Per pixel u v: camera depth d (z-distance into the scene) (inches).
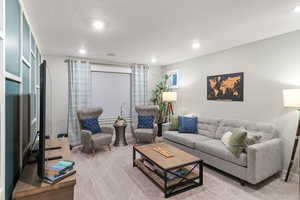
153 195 86.5
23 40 73.8
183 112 191.2
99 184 97.1
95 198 84.4
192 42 124.1
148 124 179.9
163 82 218.5
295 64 102.7
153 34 108.5
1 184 41.9
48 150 83.4
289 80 105.3
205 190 90.5
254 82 123.6
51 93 162.7
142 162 116.0
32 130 96.7
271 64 113.9
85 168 118.0
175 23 91.9
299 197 84.7
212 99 155.6
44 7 74.2
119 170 114.9
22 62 70.4
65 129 169.2
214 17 84.9
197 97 172.7
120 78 201.3
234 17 84.8
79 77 171.0
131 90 207.3
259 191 89.8
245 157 92.8
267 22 90.7
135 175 107.7
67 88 169.6
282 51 108.3
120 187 93.9
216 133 134.7
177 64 200.1
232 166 99.3
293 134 103.7
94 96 185.5
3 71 42.8
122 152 150.7
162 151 107.7
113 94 197.0
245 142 97.9
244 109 129.9
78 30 101.1
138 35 110.0
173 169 89.5
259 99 120.6
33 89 103.5
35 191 51.3
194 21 89.4
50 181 54.1
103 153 147.9
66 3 71.3
